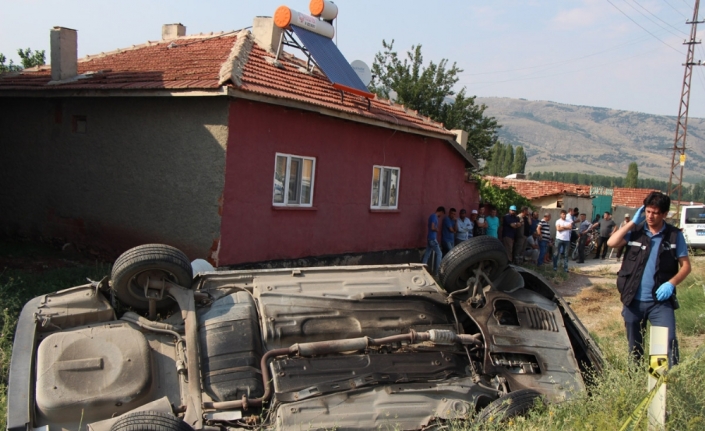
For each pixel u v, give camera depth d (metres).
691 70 39.56
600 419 4.43
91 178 12.27
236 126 10.65
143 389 4.22
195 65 11.73
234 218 10.81
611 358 5.79
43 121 13.00
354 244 14.02
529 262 18.98
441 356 4.97
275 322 4.80
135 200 11.62
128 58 14.07
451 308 5.55
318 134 12.58
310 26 13.44
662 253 5.46
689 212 26.19
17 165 13.49
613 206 35.84
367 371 4.64
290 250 12.20
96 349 4.34
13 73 14.71
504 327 5.34
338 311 5.05
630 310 5.64
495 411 4.43
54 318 4.66
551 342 5.38
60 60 12.73
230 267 10.83
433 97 29.88
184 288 5.00
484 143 30.14
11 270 9.95
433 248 15.22
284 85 11.79
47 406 3.96
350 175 13.62
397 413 4.40
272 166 11.52
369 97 13.55
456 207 18.19
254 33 13.97
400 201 15.48
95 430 3.88
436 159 16.81
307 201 12.65
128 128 11.68
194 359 4.40
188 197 10.90
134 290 4.95
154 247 4.92
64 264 11.44
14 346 4.30
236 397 4.32
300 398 4.32
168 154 11.17
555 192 29.88
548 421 4.41
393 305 5.28
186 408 4.15
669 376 4.60
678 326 8.61
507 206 20.55
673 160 40.62
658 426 4.22
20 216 13.49
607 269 19.05
